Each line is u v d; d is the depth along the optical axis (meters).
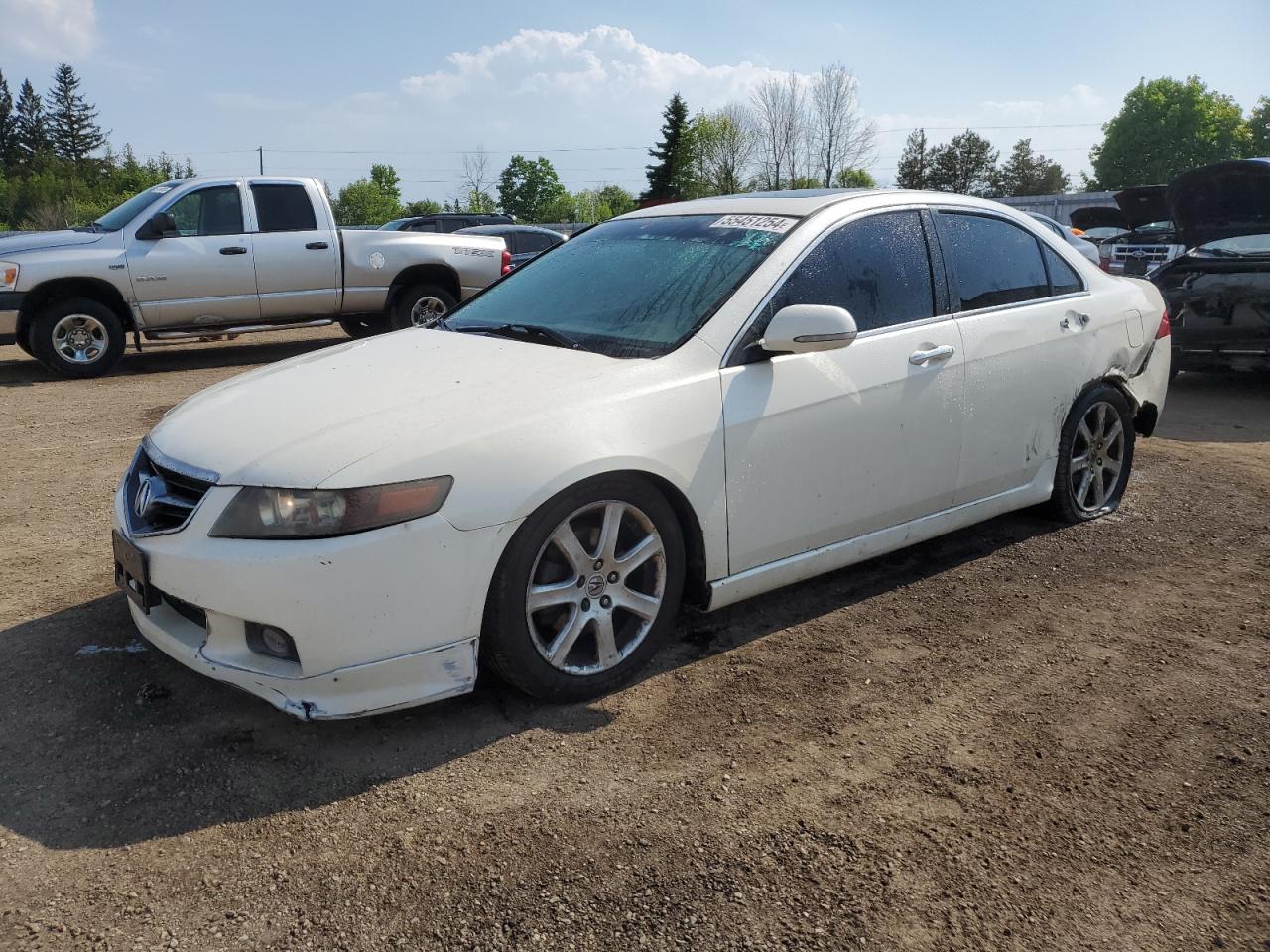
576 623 3.02
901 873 2.33
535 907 2.20
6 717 2.97
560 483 2.84
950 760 2.80
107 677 3.21
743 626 3.67
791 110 57.09
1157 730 2.98
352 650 2.65
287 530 2.61
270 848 2.39
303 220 10.27
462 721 2.97
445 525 2.69
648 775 2.70
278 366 3.66
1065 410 4.45
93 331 9.41
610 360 3.23
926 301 3.90
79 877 2.28
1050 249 4.56
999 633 3.64
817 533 3.55
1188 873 2.35
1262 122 89.81
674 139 65.12
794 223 3.69
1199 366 8.38
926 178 96.06
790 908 2.21
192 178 9.87
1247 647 3.55
